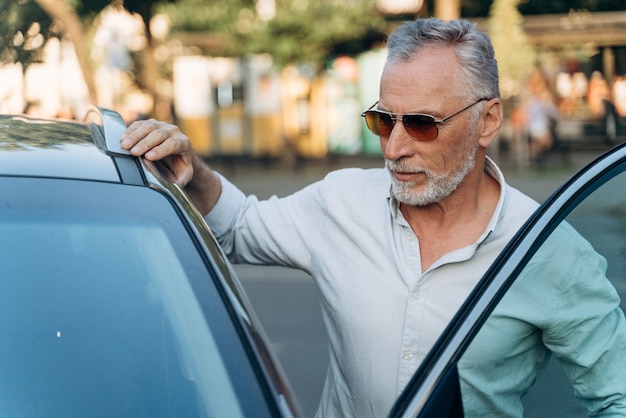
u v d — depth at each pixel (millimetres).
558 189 2291
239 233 2877
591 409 2297
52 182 2150
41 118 2691
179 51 20219
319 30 19531
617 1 12430
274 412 1794
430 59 2451
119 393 1884
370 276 2541
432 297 2484
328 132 24078
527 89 19750
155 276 2027
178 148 2619
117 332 1952
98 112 2691
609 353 2295
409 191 2475
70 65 9898
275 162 24188
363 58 23625
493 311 2129
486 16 15750
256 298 9914
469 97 2465
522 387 2260
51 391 1884
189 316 1960
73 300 1982
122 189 2186
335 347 2629
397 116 2461
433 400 1988
